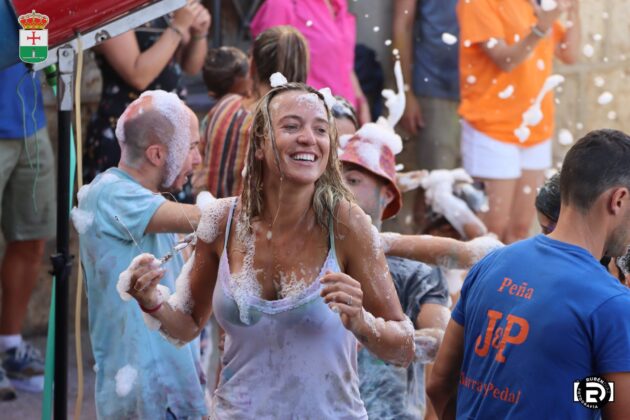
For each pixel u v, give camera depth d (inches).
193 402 336.5
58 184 342.3
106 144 506.6
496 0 586.9
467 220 407.2
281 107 261.3
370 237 267.3
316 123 260.8
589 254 250.8
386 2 612.1
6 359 501.7
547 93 616.7
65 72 340.8
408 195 562.6
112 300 334.3
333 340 264.2
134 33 506.3
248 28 655.8
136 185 337.7
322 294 251.8
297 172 257.9
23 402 487.2
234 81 490.6
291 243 265.3
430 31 603.8
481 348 257.4
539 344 243.9
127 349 332.5
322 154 261.1
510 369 248.4
